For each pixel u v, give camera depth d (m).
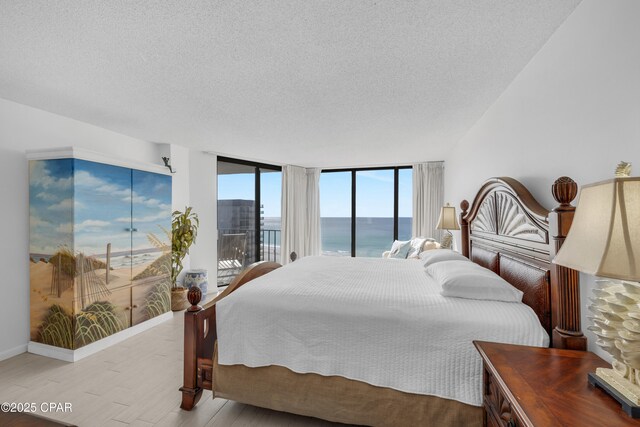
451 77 2.28
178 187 4.52
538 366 1.20
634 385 0.92
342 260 3.59
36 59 2.01
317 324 1.82
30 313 2.84
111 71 2.19
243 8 1.51
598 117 1.37
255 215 5.86
